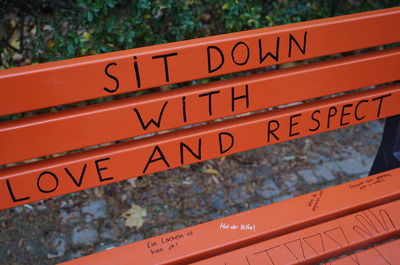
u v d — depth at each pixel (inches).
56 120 46.7
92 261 48.6
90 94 46.8
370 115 62.6
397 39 58.0
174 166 55.6
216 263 48.2
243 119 56.5
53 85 44.8
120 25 96.1
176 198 104.4
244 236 51.4
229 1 103.9
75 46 96.3
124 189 106.8
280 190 106.1
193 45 48.4
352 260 49.2
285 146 120.5
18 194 48.7
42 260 89.1
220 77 121.5
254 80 53.8
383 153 72.4
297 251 49.4
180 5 100.3
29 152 47.1
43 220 98.2
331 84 58.1
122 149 51.6
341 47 55.7
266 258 48.7
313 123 59.9
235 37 49.9
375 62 58.9
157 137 53.4
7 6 102.3
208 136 55.1
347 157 116.0
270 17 116.9
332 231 51.9
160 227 96.7
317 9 121.6
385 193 57.3
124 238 94.3
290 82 55.7
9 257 89.3
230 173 111.7
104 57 45.9
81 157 50.2
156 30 107.5
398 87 62.6
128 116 49.7
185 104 51.8
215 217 99.1
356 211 56.1
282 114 57.5
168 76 49.1
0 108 43.7
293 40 52.7
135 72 47.5
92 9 88.0
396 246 51.0
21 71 43.2
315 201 56.6
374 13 55.5
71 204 102.6
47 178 49.3
